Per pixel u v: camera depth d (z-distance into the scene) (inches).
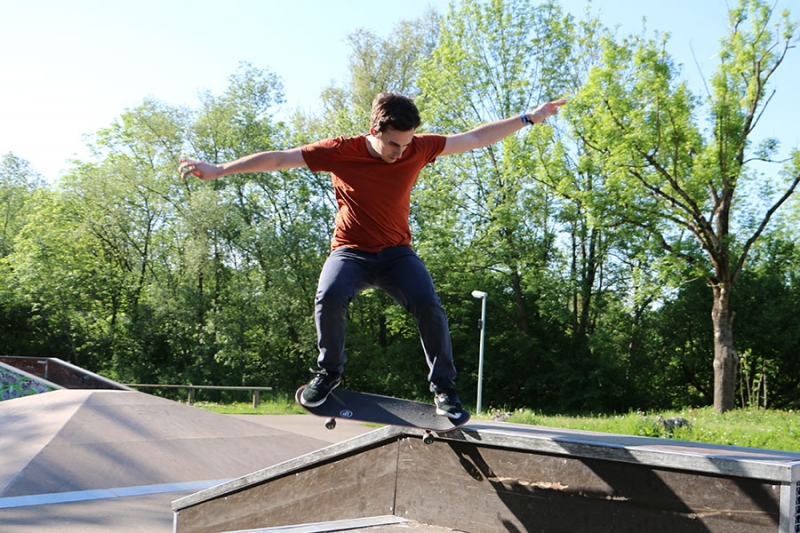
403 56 1309.1
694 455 98.9
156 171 1353.3
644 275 895.7
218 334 1253.1
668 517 102.1
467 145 130.2
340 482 152.0
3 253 1501.0
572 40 1109.7
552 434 126.6
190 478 380.5
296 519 162.6
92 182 1282.0
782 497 91.1
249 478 174.1
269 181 1326.3
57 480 336.2
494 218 1171.9
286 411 971.3
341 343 126.0
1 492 310.5
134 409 451.5
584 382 1280.8
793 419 668.7
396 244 127.1
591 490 111.0
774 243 1307.8
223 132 1326.3
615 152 799.1
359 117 1286.9
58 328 1366.9
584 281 1219.9
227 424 481.1
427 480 133.9
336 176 126.0
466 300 1284.4
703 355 1327.5
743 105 797.2
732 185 842.8
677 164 817.5
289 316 1312.7
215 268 1311.5
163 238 1364.4
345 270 124.1
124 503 323.0
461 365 1365.7
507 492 121.3
